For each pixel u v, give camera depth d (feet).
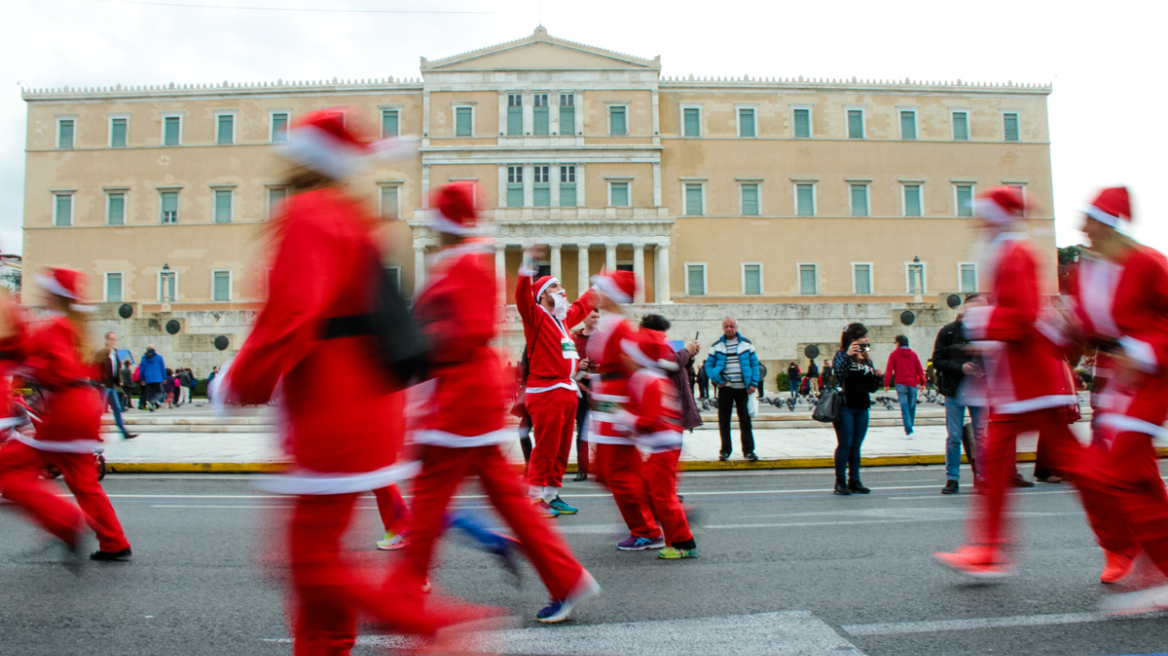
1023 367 15.30
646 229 158.10
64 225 165.17
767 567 17.65
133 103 167.12
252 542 20.49
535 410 22.30
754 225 166.81
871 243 167.94
